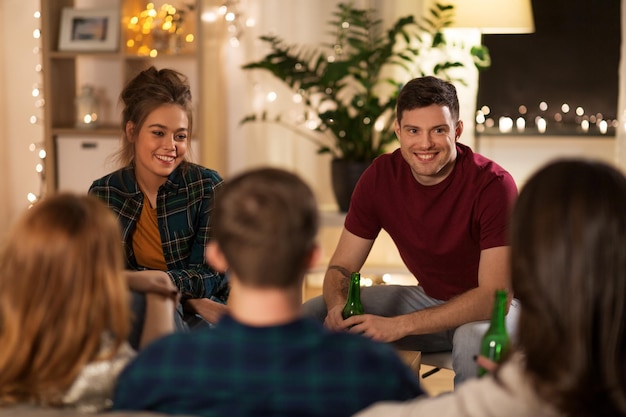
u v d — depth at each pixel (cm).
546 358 106
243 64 468
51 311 120
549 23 464
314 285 467
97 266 122
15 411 117
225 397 117
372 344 121
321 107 463
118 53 432
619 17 459
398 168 240
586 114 467
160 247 239
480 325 194
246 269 117
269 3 459
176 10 444
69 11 442
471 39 452
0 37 490
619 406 106
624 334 106
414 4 445
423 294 253
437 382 328
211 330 120
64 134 438
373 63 412
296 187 119
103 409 124
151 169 233
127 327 126
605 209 105
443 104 224
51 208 123
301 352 117
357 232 247
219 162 467
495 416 109
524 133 465
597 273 105
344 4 452
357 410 118
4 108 495
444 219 233
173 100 233
